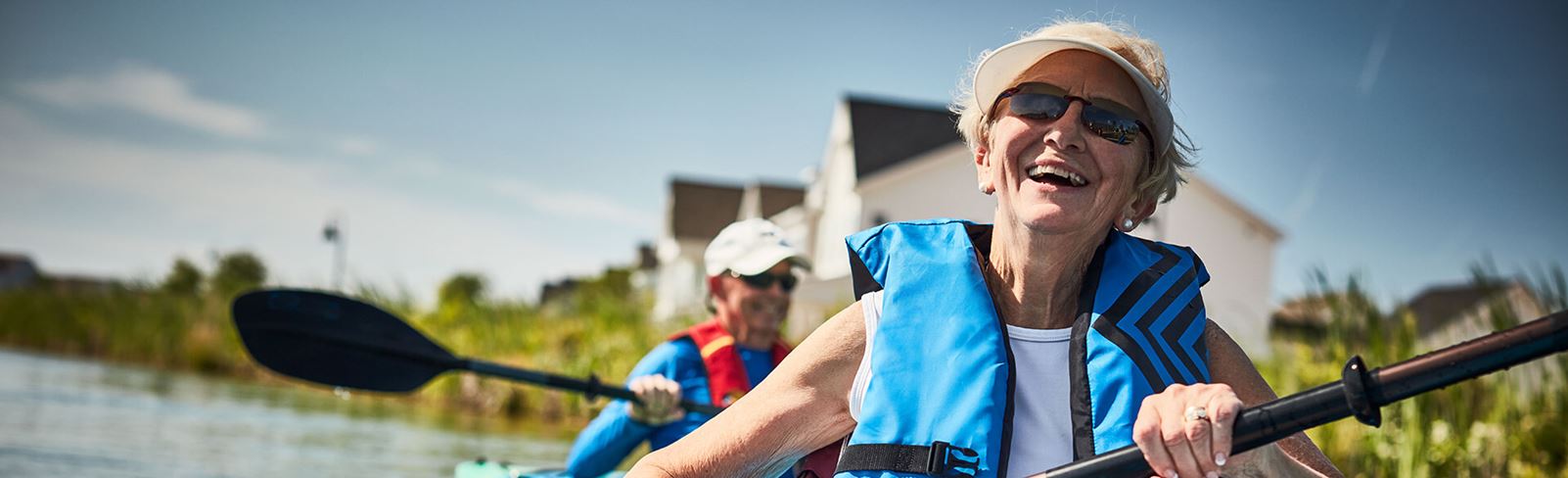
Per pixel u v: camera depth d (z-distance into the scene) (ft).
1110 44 6.15
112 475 22.12
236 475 22.97
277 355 13.21
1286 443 5.95
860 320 6.22
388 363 13.70
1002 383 5.79
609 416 14.51
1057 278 6.11
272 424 32.89
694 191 135.13
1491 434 21.20
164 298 71.72
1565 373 21.65
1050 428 5.87
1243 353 6.42
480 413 43.39
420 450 28.55
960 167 88.12
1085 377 5.82
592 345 50.67
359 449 28.09
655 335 51.03
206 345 65.16
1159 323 5.96
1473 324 25.77
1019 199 6.06
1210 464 4.97
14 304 79.97
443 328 60.70
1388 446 21.40
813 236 101.35
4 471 21.85
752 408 6.20
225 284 70.90
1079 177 5.98
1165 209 86.79
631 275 127.13
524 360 52.90
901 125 92.63
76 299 77.71
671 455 6.28
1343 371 4.83
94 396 38.17
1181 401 5.07
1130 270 6.10
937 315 5.98
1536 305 20.97
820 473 6.69
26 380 43.04
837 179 94.43
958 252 6.16
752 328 14.98
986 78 6.24
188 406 36.58
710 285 15.35
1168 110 6.04
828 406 6.19
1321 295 22.77
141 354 68.54
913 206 87.76
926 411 5.76
